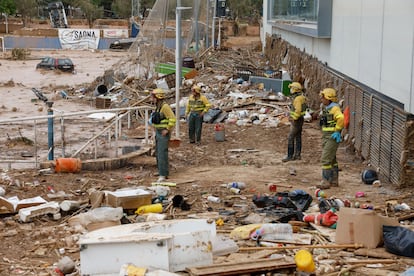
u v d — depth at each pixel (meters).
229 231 10.00
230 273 7.66
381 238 9.17
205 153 18.44
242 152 18.55
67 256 9.05
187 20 38.81
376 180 13.97
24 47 71.31
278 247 9.05
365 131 16.33
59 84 39.94
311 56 28.36
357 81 18.55
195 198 12.57
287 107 25.36
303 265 7.92
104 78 32.66
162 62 32.09
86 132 21.56
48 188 13.07
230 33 85.25
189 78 31.94
